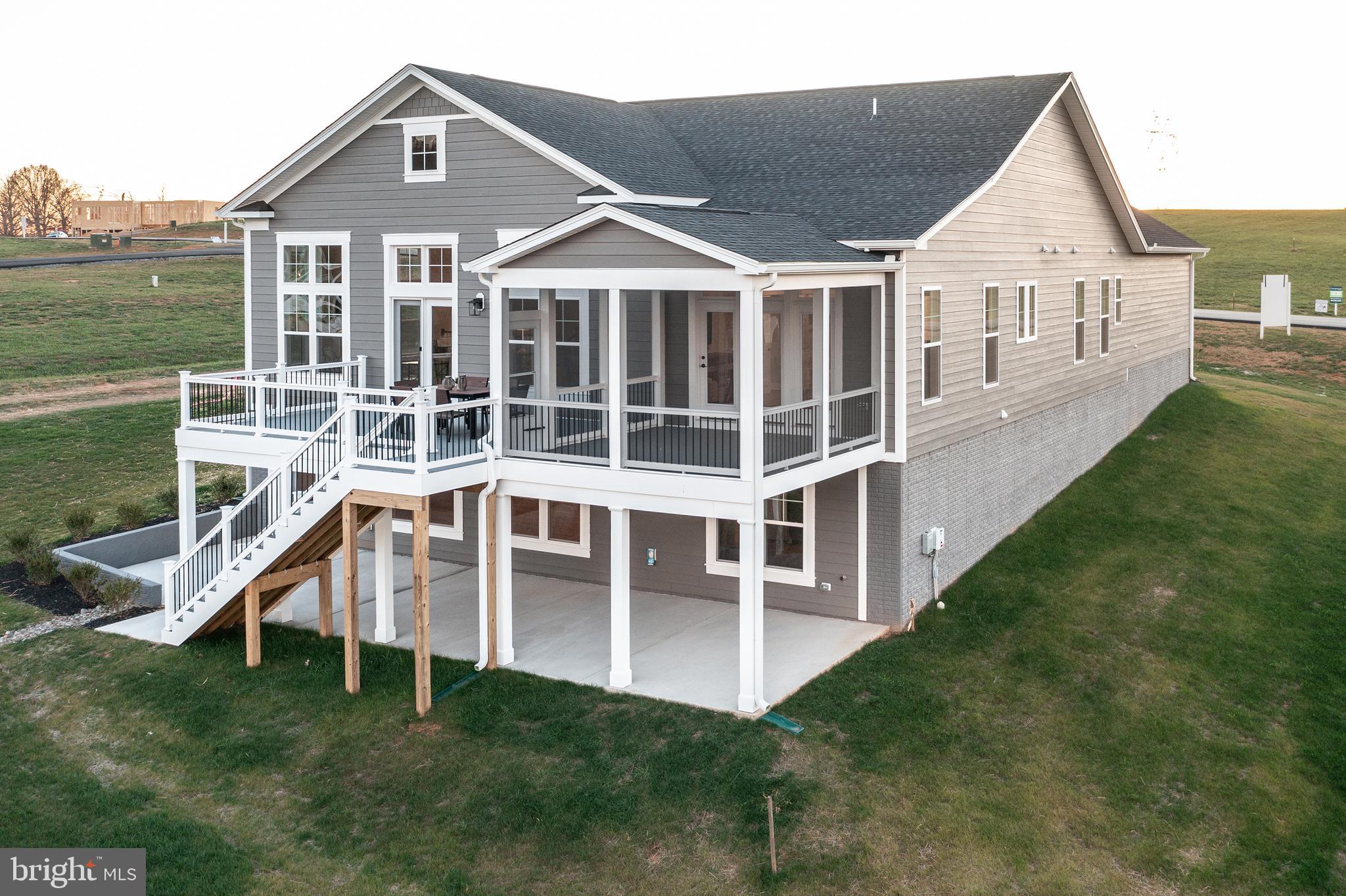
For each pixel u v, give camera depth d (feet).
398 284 68.18
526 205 63.72
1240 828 44.75
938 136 69.21
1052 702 51.67
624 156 65.92
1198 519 74.23
